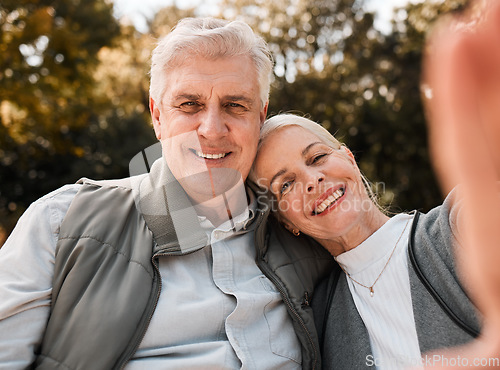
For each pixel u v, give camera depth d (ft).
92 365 4.66
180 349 5.05
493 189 2.58
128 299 4.94
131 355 4.84
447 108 2.57
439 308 4.99
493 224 2.58
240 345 5.19
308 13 53.16
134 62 53.36
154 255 5.21
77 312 4.81
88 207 5.41
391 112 50.21
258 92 5.96
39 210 5.31
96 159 43.24
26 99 32.50
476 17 2.58
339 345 5.68
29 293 4.84
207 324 5.27
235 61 5.71
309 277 6.05
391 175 49.24
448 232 4.95
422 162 49.16
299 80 52.90
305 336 5.59
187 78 5.64
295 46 54.03
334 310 5.89
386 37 51.98
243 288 5.59
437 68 2.61
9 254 5.10
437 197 47.73
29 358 4.80
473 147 2.53
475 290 4.56
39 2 36.01
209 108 5.71
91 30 41.73
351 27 53.83
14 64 32.12
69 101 37.11
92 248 5.10
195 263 5.59
